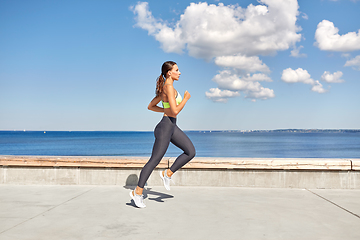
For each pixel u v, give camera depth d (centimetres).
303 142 8512
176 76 372
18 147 6225
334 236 253
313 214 327
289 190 465
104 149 5672
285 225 286
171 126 371
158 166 497
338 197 414
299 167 475
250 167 482
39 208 353
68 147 6259
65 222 296
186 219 308
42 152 4947
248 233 262
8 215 322
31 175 518
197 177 498
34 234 257
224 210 345
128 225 286
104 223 293
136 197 357
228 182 493
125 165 501
